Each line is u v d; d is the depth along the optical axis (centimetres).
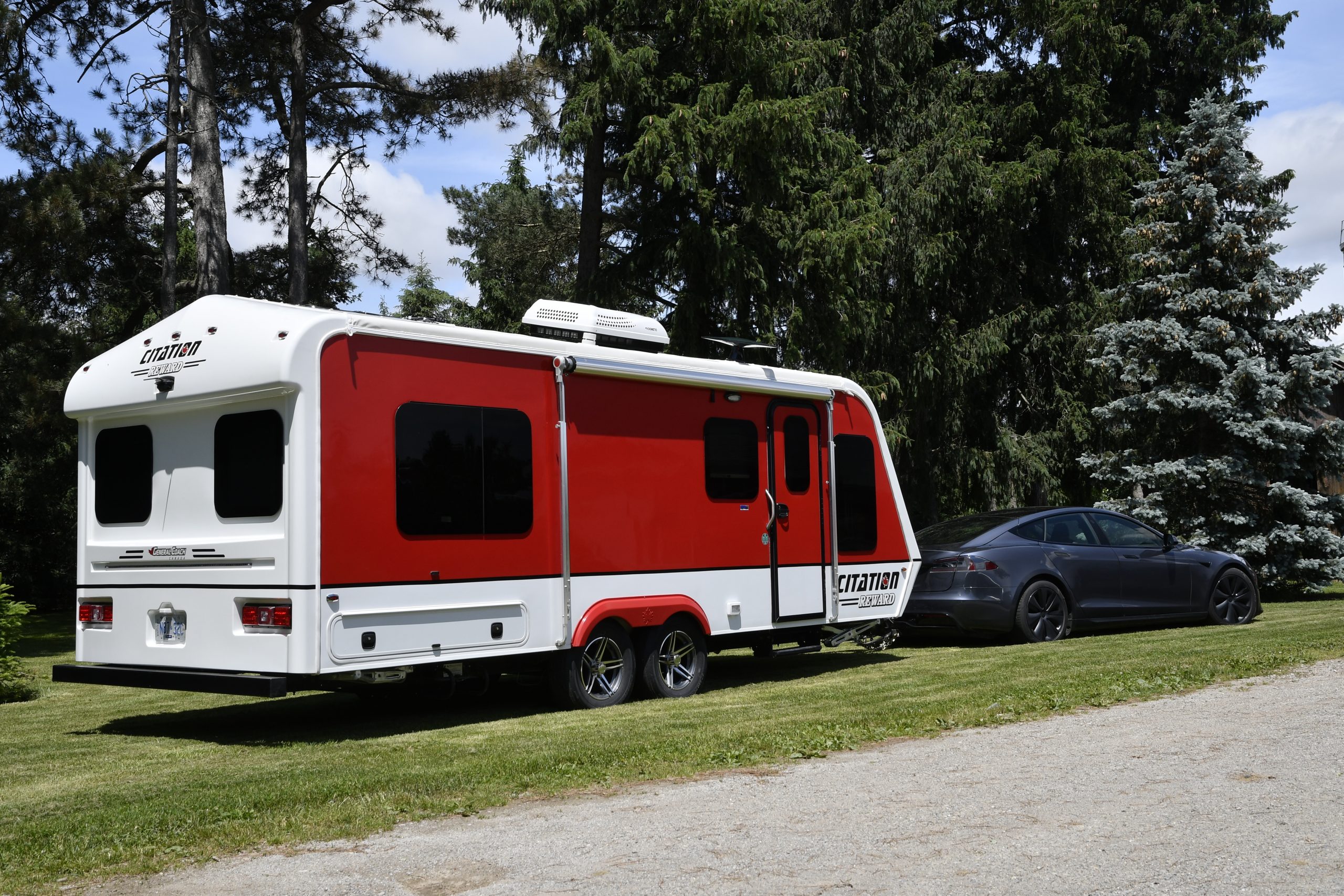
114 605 827
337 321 745
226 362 754
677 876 430
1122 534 1273
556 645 840
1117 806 510
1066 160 2416
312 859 462
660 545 910
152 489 814
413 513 768
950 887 408
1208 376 1775
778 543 999
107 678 804
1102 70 2616
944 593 1176
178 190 1909
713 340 1010
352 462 741
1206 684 829
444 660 776
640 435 905
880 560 1087
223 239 1888
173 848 475
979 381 2434
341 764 652
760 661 1179
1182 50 2775
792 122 1689
